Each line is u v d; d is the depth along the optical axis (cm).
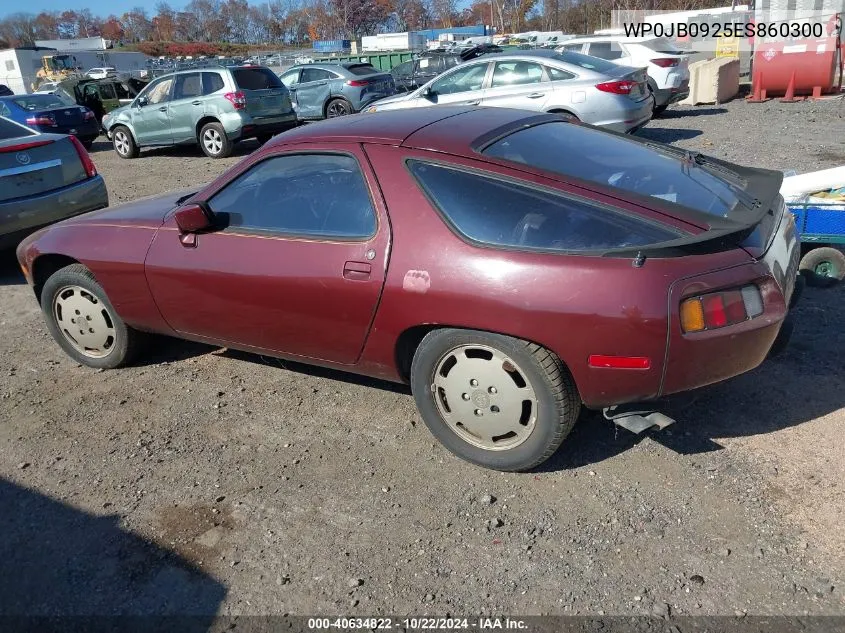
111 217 430
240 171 377
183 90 1380
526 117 371
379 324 325
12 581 282
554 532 284
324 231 341
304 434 367
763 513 283
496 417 311
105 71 4084
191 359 462
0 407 418
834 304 466
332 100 1642
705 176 343
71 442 376
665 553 269
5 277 675
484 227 298
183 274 380
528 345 292
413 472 329
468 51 1784
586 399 291
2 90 3288
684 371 276
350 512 306
